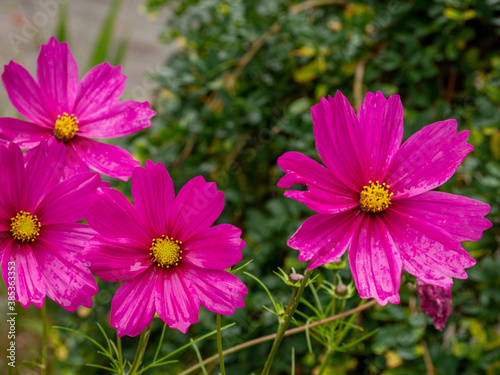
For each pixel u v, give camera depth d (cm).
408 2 72
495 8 71
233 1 80
